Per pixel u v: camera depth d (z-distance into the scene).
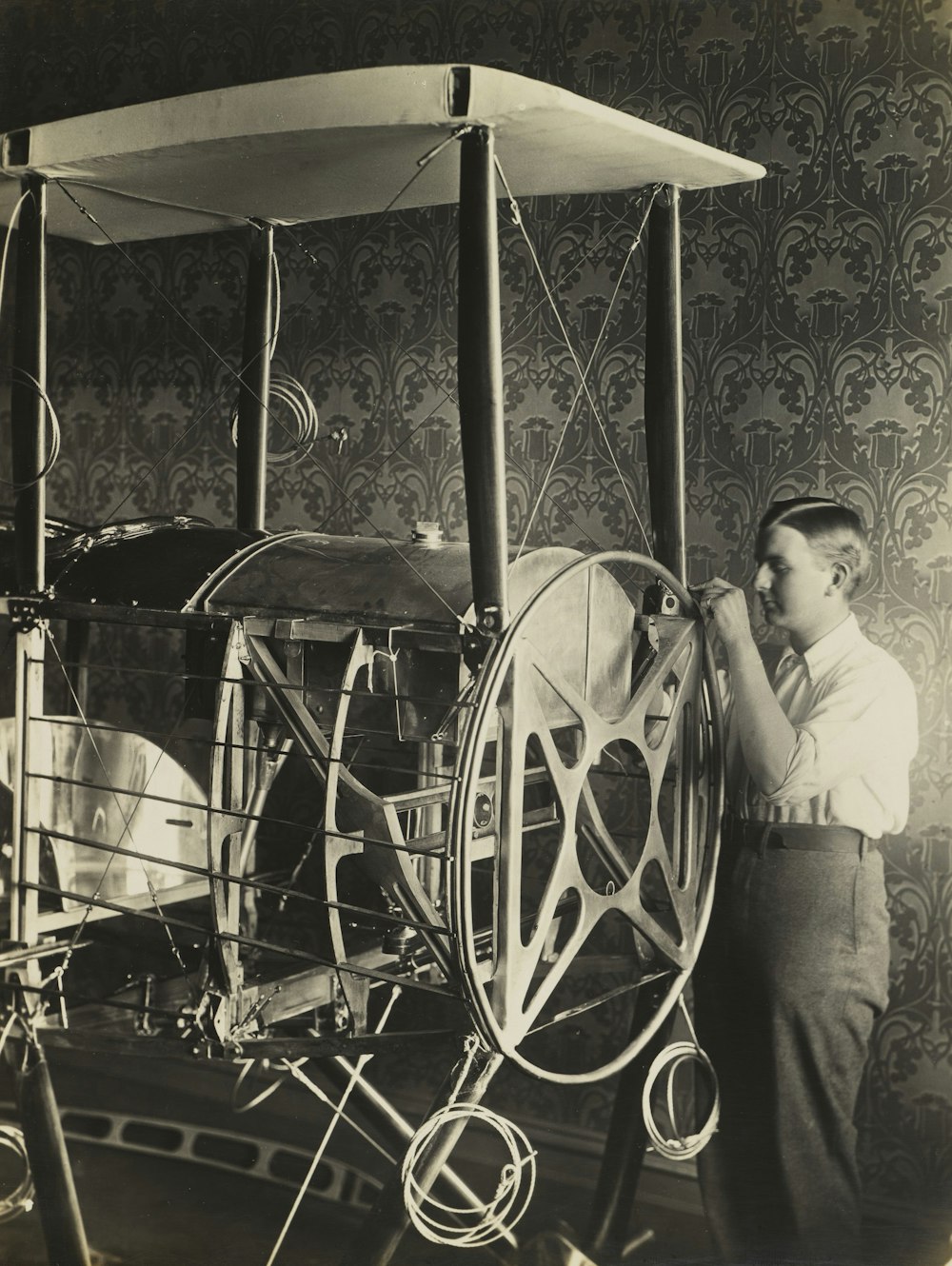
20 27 2.98
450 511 2.68
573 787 1.84
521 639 1.71
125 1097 2.66
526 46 2.54
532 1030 1.84
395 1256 2.13
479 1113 1.86
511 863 1.74
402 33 2.63
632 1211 2.24
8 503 3.01
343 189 2.04
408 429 2.71
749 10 2.38
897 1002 2.35
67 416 3.06
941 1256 2.20
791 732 2.31
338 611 1.82
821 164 2.35
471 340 1.64
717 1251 2.22
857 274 2.34
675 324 2.13
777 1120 2.37
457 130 1.65
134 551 2.07
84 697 2.50
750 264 2.41
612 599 2.01
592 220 2.53
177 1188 2.32
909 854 2.33
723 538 2.46
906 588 2.32
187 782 2.39
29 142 1.91
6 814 2.19
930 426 2.29
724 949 2.42
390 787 2.70
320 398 2.79
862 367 2.34
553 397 2.58
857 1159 2.37
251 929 2.62
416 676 1.84
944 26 2.26
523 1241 2.19
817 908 2.34
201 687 2.04
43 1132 2.07
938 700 2.30
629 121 1.70
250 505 2.46
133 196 2.12
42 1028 2.01
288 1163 2.42
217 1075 2.70
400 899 1.77
